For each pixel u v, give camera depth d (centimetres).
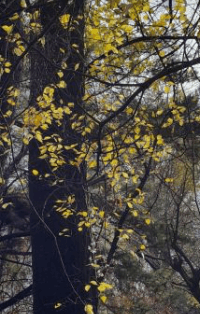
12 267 1856
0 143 886
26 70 958
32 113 874
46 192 1125
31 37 905
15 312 1700
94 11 913
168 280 1525
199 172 1141
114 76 917
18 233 1426
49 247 1166
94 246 1191
